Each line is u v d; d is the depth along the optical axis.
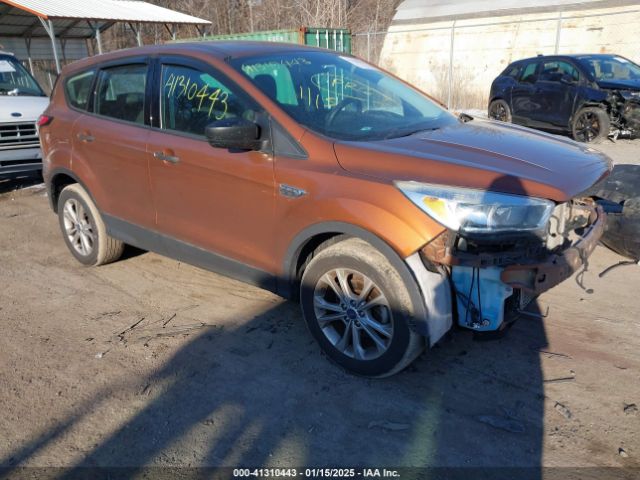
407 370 3.26
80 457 2.68
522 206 2.68
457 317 2.97
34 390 3.20
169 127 3.90
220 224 3.65
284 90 3.48
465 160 2.93
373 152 3.02
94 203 4.64
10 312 4.18
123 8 17.94
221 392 3.12
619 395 2.97
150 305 4.21
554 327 3.67
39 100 8.30
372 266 2.88
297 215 3.14
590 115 10.65
